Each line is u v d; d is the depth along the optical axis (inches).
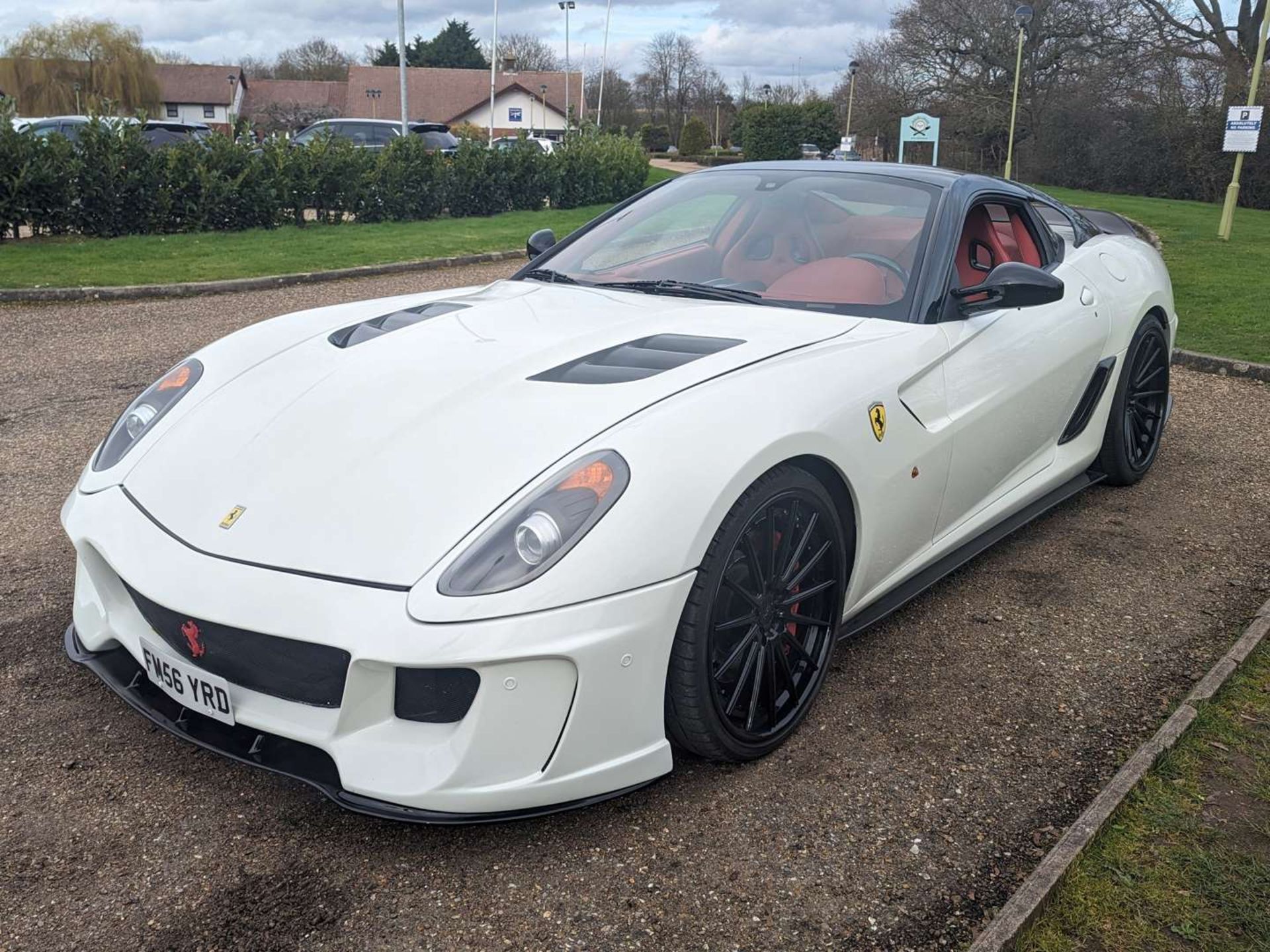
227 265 391.5
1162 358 165.0
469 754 72.7
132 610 89.6
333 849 79.7
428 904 73.9
